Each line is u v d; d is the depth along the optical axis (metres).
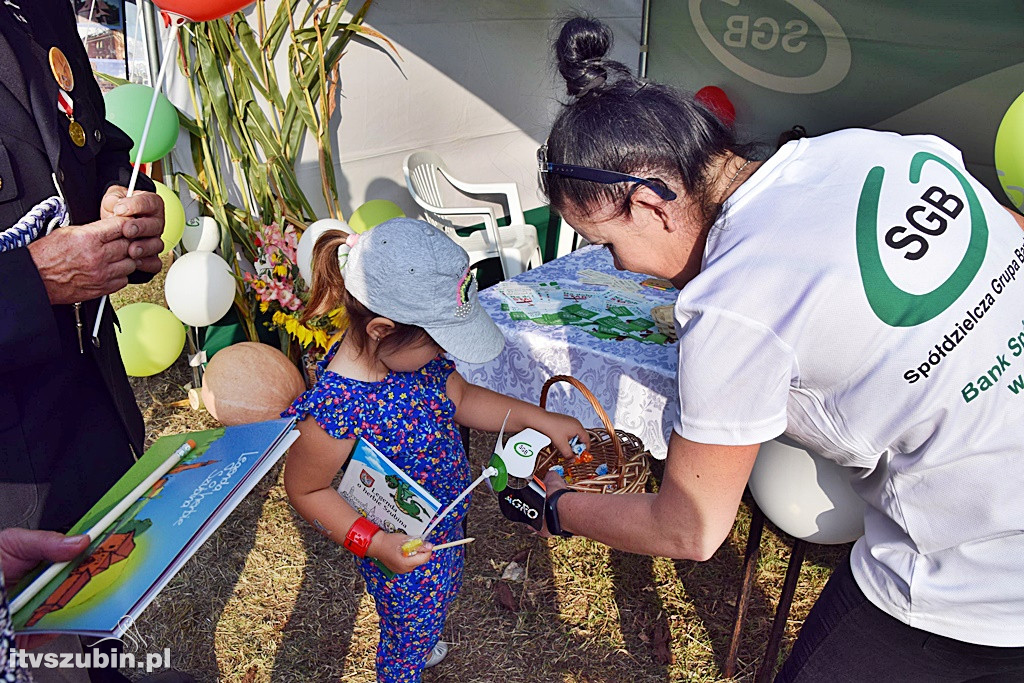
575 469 1.79
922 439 1.14
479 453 3.39
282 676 2.29
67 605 0.88
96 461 1.45
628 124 1.12
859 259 1.05
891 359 1.06
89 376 1.48
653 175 1.13
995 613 1.16
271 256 3.37
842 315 1.05
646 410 2.13
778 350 1.08
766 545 2.88
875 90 4.20
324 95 3.63
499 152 4.76
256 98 3.58
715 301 1.10
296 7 3.58
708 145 1.14
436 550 1.80
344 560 2.76
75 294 1.34
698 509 1.21
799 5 4.25
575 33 1.21
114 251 1.37
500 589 2.63
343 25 3.66
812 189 1.11
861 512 1.85
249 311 3.76
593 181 1.15
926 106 4.08
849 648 1.34
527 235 4.48
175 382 3.89
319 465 1.64
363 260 1.57
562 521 1.49
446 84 4.31
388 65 4.01
